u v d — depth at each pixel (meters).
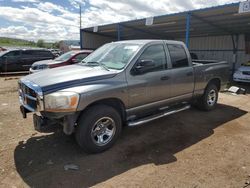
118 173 3.40
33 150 4.07
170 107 5.47
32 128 5.09
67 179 3.23
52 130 4.86
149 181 3.20
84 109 3.79
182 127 5.29
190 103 6.10
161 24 15.90
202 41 21.09
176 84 5.14
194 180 3.23
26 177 3.27
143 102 4.53
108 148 4.12
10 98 8.05
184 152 4.06
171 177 3.30
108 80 3.94
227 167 3.57
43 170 3.44
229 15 12.20
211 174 3.37
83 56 10.94
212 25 15.09
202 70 5.89
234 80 12.13
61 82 3.58
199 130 5.12
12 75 15.57
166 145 4.34
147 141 4.51
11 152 3.99
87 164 3.63
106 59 4.69
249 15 11.98
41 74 4.13
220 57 19.72
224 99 8.36
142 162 3.71
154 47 4.75
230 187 3.08
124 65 4.24
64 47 35.12
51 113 3.52
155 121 5.67
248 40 17.53
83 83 3.70
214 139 4.63
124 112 4.32
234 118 6.00
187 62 5.52
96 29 19.17
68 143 4.35
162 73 4.79
